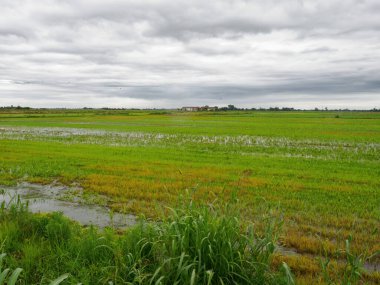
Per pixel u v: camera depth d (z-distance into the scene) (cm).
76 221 1019
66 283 586
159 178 1650
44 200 1282
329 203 1236
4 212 955
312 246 829
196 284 545
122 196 1312
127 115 13662
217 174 1762
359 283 663
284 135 4472
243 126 6438
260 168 1989
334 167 2073
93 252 688
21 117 10269
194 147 3147
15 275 496
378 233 939
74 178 1642
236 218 632
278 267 712
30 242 766
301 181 1630
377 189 1470
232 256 580
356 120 9462
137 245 652
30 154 2455
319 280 644
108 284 596
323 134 4656
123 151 2747
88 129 5425
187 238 595
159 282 522
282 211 1126
